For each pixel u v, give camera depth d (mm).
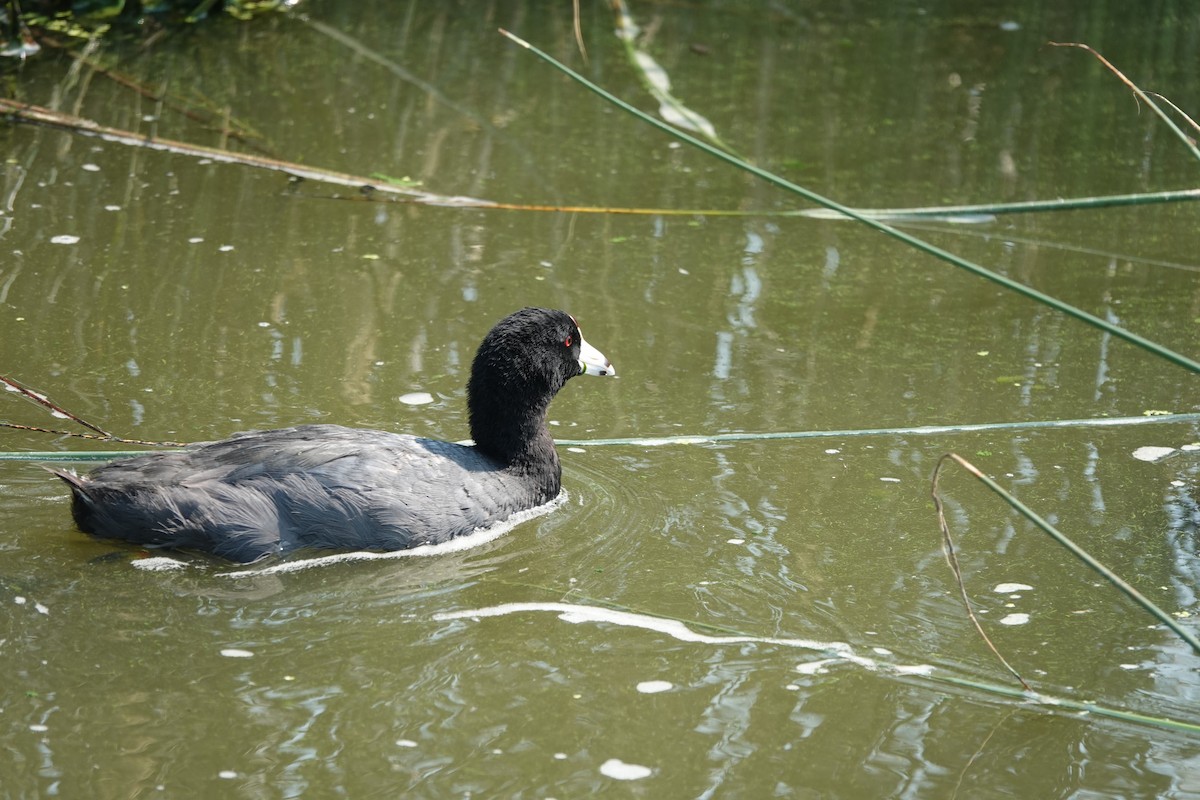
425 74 20328
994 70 21016
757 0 24125
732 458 11492
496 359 10492
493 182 16859
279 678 8133
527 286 14438
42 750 7324
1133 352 13391
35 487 10312
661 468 11305
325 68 20359
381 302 13906
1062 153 18141
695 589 9430
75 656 8234
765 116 19125
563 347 10875
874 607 9242
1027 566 9828
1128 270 15242
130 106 18516
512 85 20062
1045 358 13273
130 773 7184
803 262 15492
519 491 10477
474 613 8992
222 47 20953
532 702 8016
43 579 9078
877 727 7906
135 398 11711
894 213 8633
